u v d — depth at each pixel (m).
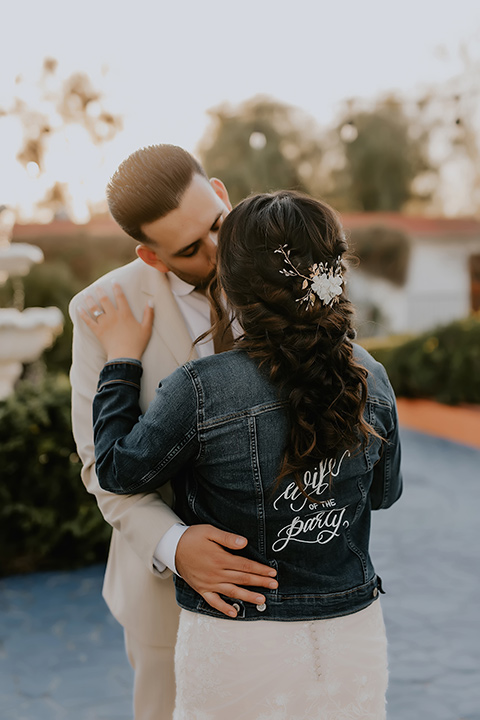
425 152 26.41
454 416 8.12
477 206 26.11
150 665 1.76
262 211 1.34
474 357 8.58
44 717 2.71
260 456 1.34
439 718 2.64
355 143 26.52
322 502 1.38
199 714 1.37
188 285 1.76
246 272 1.34
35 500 4.29
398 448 1.59
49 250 15.23
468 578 3.98
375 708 1.40
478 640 3.24
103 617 3.60
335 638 1.36
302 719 1.33
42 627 3.50
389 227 20.44
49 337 5.84
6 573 4.20
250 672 1.33
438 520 5.02
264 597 1.35
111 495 1.58
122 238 15.46
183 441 1.35
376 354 10.34
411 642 3.25
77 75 18.06
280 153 25.97
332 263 1.36
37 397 4.38
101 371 1.59
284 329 1.33
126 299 1.73
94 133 18.42
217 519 1.41
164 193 1.53
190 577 1.41
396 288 20.64
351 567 1.44
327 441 1.31
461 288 21.84
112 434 1.46
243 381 1.34
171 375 1.38
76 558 4.36
